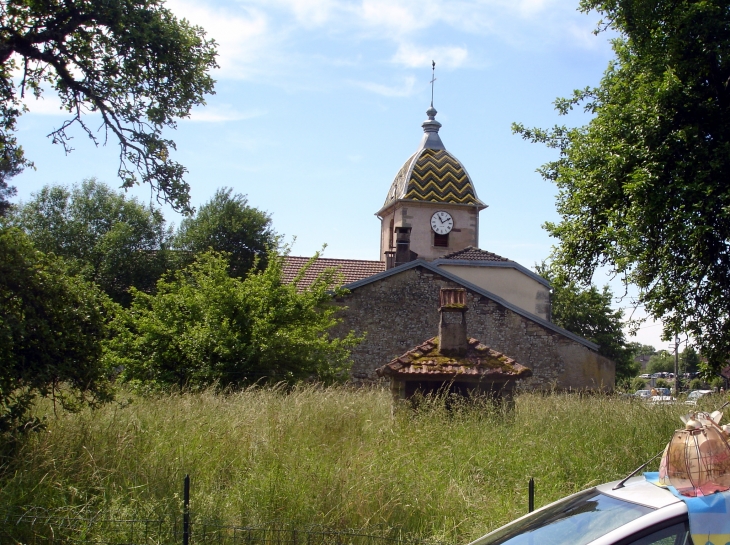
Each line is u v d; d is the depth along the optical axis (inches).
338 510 262.7
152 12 468.1
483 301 1088.2
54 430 315.6
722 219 465.4
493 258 1322.6
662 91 469.1
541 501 299.7
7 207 1280.8
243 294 732.0
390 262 1274.6
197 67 489.1
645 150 475.2
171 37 466.3
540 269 1790.1
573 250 549.6
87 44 467.2
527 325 1091.9
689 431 139.4
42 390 318.7
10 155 488.4
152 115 477.1
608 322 1978.3
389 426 382.6
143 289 1509.6
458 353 470.3
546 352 1086.4
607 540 126.6
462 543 255.3
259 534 247.3
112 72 474.3
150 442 322.7
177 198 498.0
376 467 301.3
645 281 522.3
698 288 514.3
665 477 141.7
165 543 239.9
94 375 336.5
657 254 493.4
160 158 488.1
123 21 449.7
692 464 133.2
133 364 695.1
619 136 498.0
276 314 722.8
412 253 1330.0
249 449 321.4
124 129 486.0
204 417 364.5
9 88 455.2
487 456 346.3
